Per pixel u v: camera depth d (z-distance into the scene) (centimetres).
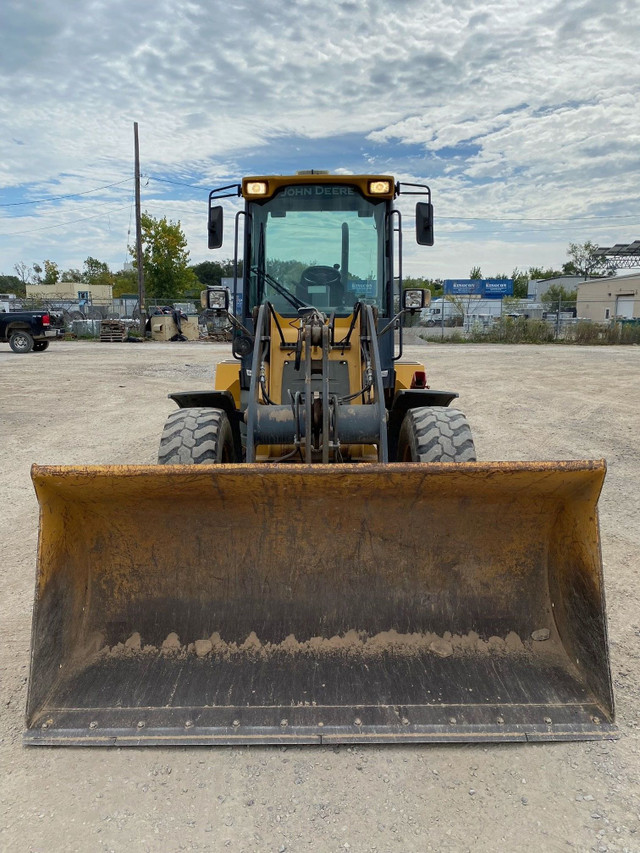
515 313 4644
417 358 2109
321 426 371
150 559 306
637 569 436
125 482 276
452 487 286
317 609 306
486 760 258
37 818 232
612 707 265
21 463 711
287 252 487
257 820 231
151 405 1109
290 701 272
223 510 297
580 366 1827
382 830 226
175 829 227
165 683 281
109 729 262
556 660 290
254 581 307
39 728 262
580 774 250
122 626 304
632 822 228
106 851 218
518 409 1066
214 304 446
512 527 304
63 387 1334
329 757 261
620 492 602
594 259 7162
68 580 293
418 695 274
